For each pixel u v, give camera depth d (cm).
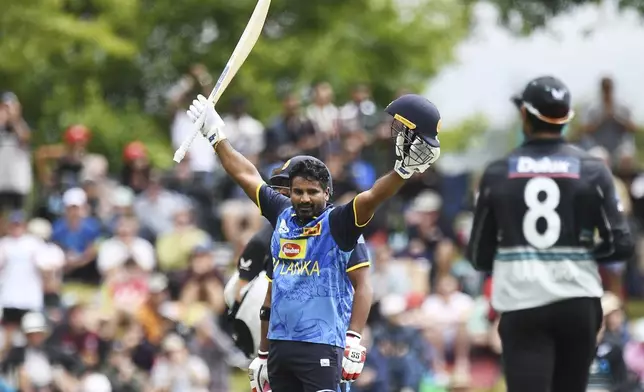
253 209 6794
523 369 3416
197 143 7275
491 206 3481
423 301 6250
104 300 6156
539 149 3466
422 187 7519
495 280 3478
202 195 7144
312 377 2792
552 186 3422
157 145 9969
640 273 7075
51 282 6175
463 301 6212
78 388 5525
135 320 5769
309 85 10462
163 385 5588
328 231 2806
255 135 7244
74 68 10275
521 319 3425
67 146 7244
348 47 10944
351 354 2814
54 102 10075
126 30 10725
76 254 6744
